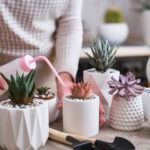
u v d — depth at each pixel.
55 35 1.17
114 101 0.89
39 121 0.74
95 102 0.83
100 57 0.98
